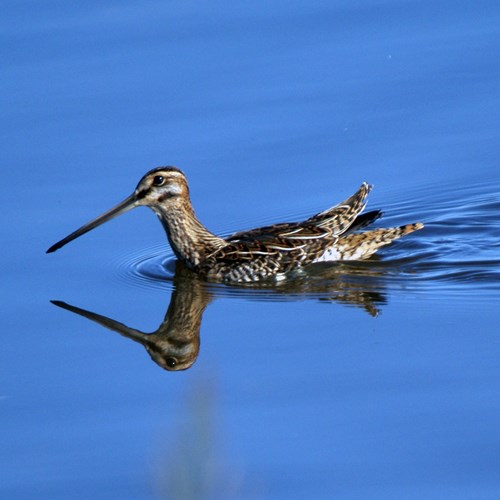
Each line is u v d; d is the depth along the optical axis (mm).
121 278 17719
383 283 17156
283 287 17234
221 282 17609
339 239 17938
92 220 17719
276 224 18234
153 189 17734
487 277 17219
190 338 15664
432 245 18656
